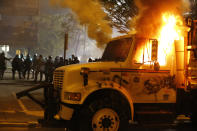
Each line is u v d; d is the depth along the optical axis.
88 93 7.41
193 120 9.45
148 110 8.11
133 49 8.08
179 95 8.39
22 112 11.55
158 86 8.20
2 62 27.22
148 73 8.11
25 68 28.31
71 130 8.10
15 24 64.69
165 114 8.12
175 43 8.41
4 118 10.30
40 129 8.88
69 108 7.52
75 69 7.73
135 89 7.99
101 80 7.75
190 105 8.51
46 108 8.18
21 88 20.78
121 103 7.64
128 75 7.94
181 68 8.40
